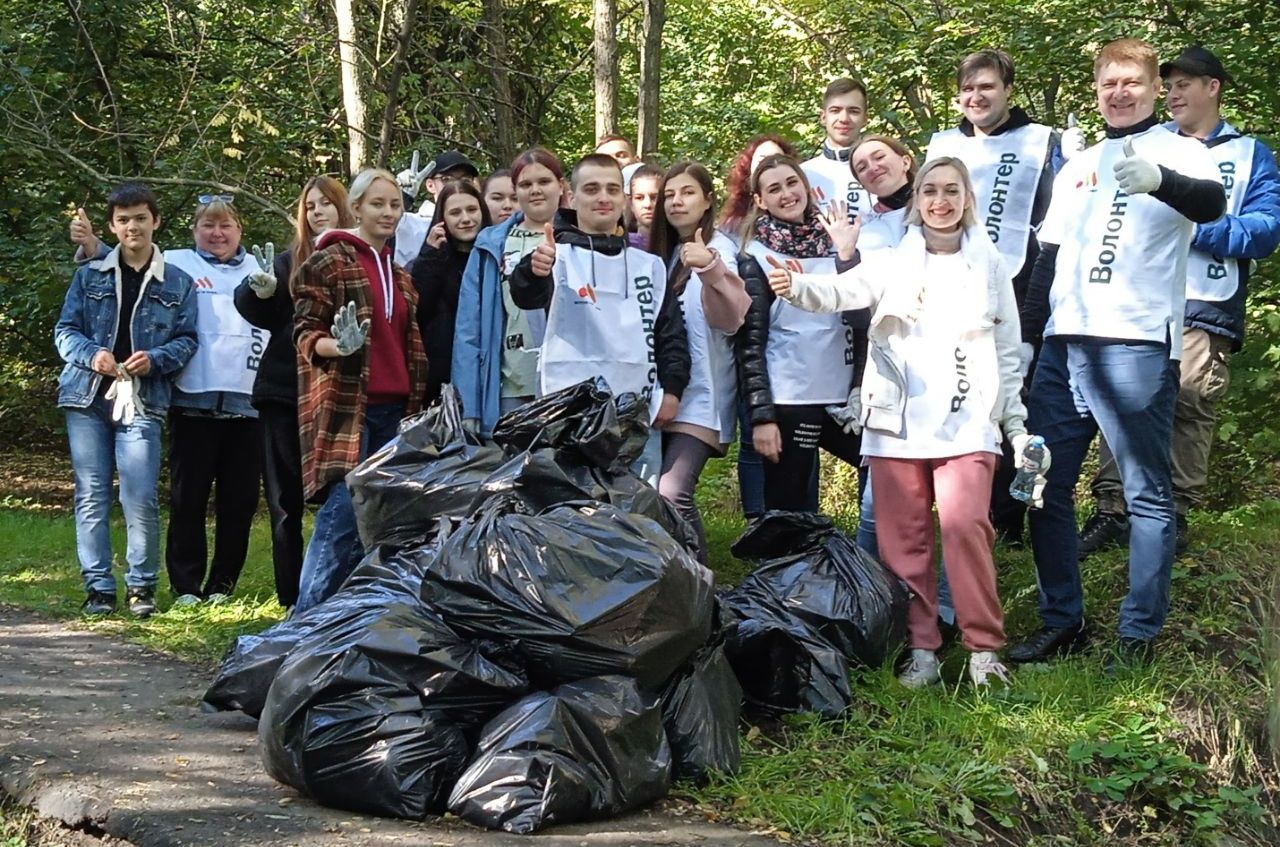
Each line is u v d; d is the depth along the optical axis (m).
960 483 5.06
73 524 10.16
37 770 4.11
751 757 4.40
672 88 17.55
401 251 6.43
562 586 3.90
